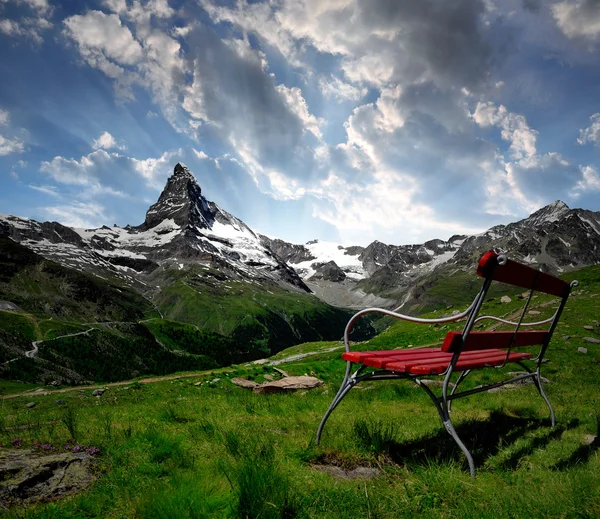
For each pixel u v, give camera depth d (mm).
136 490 3840
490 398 9430
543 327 22781
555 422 6957
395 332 42938
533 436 6133
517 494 3791
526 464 4816
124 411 9922
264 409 8617
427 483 4082
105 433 6141
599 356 16266
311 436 5801
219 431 5977
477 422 7070
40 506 3486
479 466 4840
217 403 10070
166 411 8352
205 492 3672
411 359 5336
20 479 3914
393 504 3611
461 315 4602
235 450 4973
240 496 3396
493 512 3426
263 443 5137
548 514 3398
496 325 25906
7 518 3242
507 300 37188
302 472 4379
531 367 14320
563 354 16547
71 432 5949
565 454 5145
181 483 3828
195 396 13133
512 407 8258
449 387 11039
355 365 18859
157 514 3262
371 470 4730
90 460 4770
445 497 3822
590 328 21875
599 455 4984
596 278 46312
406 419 7355
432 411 8156
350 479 4391
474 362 5453
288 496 3545
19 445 5309
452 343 4512
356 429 5789
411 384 11617
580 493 3684
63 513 3355
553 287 6254
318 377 16406
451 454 5234
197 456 4906
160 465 4539
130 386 24984
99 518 3357
